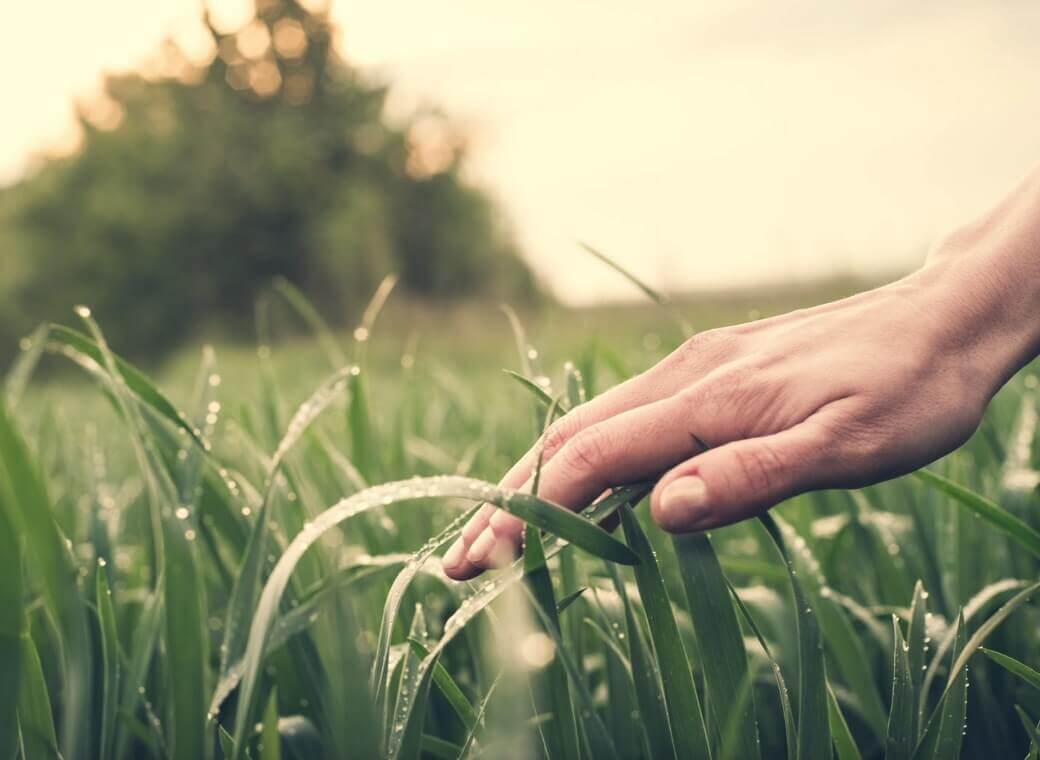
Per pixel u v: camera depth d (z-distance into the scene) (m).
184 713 0.43
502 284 12.07
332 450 0.64
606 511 0.45
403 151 14.91
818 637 0.45
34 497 0.40
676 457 0.47
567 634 0.54
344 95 14.98
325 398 0.49
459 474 0.75
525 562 0.43
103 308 13.70
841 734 0.47
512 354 3.09
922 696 0.49
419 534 0.73
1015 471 0.64
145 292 13.80
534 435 0.56
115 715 0.49
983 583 0.61
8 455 0.39
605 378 1.34
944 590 0.61
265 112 14.76
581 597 0.54
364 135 14.91
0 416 0.39
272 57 14.78
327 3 14.62
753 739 0.44
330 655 0.47
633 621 0.47
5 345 13.66
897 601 0.59
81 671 0.43
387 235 13.62
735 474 0.44
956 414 0.46
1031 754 0.48
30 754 0.43
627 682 0.52
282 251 13.89
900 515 0.74
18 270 13.72
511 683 0.39
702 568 0.45
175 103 14.77
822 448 0.45
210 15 14.45
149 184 14.04
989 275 0.48
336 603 0.39
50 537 0.40
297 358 1.93
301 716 0.52
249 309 13.93
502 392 1.44
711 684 0.44
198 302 13.86
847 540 0.69
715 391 0.47
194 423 0.55
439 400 1.43
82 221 13.86
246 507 0.55
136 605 0.58
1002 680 0.56
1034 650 0.57
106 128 14.73
